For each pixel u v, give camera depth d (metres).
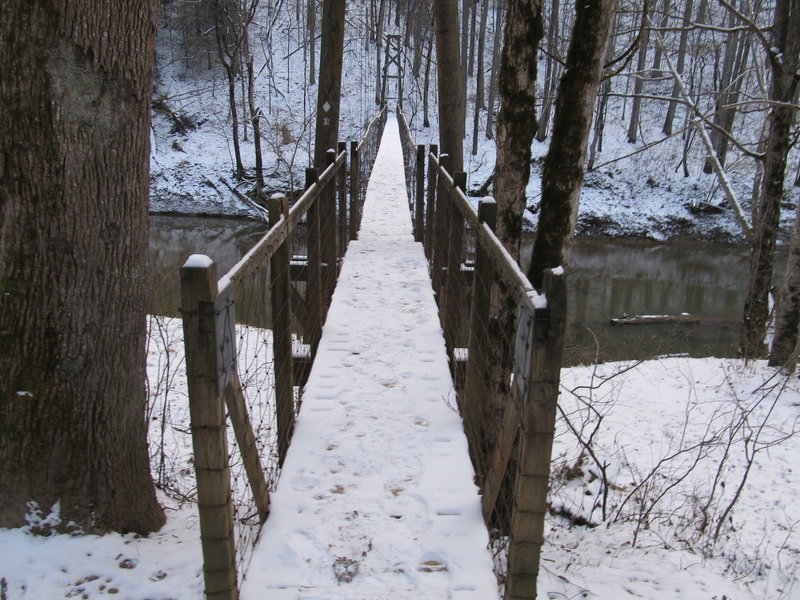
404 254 6.86
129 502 2.52
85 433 2.36
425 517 2.62
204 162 23.84
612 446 6.26
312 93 28.61
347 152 7.28
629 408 7.31
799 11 8.55
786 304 8.41
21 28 2.08
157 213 22.45
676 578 3.49
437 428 3.34
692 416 7.08
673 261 19.02
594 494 5.10
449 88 8.00
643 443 6.37
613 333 12.35
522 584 1.99
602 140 25.00
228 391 1.99
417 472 2.94
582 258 19.25
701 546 4.34
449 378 3.93
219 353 1.77
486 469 2.74
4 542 2.30
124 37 2.29
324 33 8.75
